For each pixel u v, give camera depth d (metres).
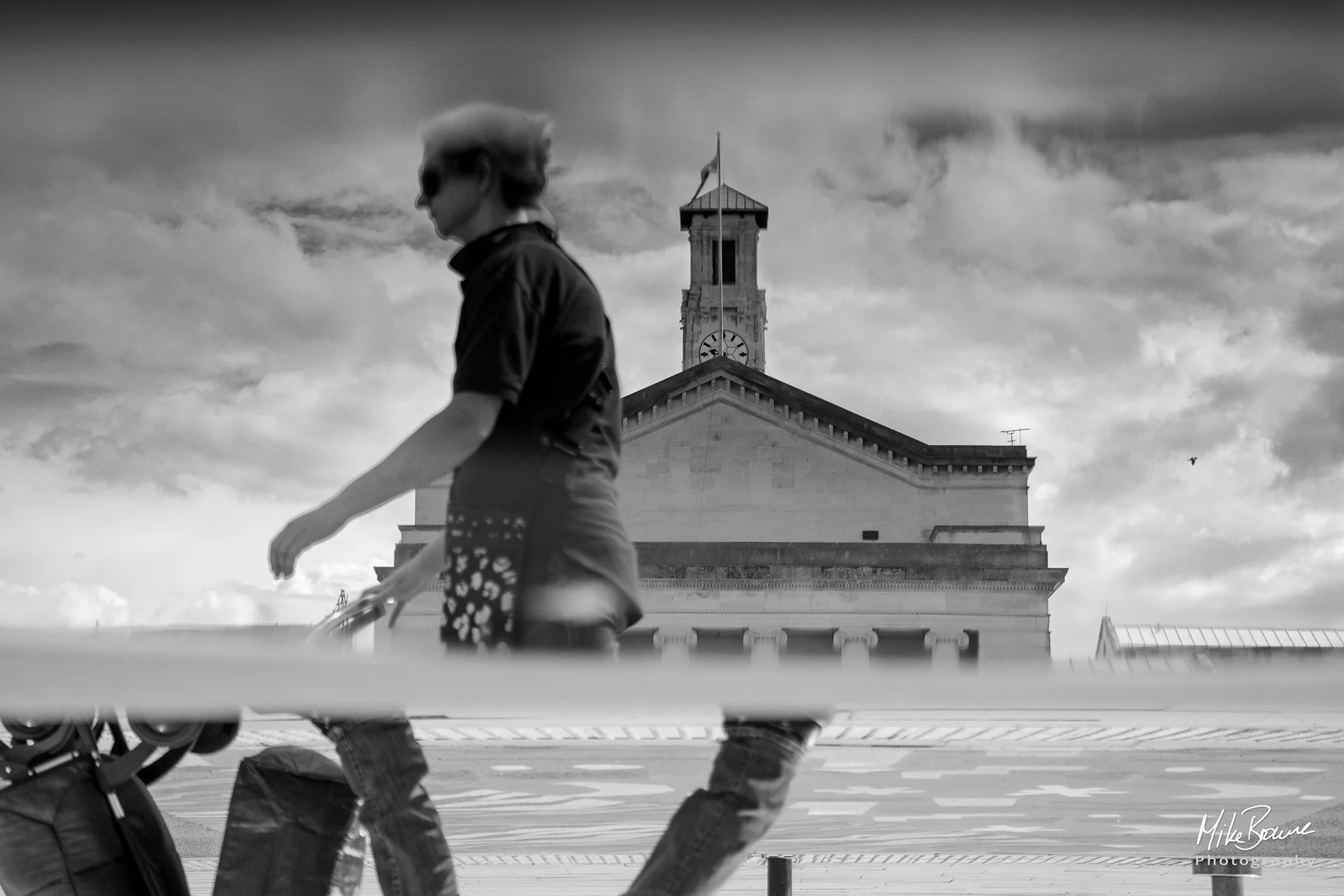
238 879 1.71
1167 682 1.11
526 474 1.46
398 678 1.04
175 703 0.99
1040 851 2.47
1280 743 1.67
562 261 1.42
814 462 40.09
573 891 2.40
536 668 1.08
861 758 1.89
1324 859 2.39
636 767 1.79
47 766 1.66
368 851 2.57
